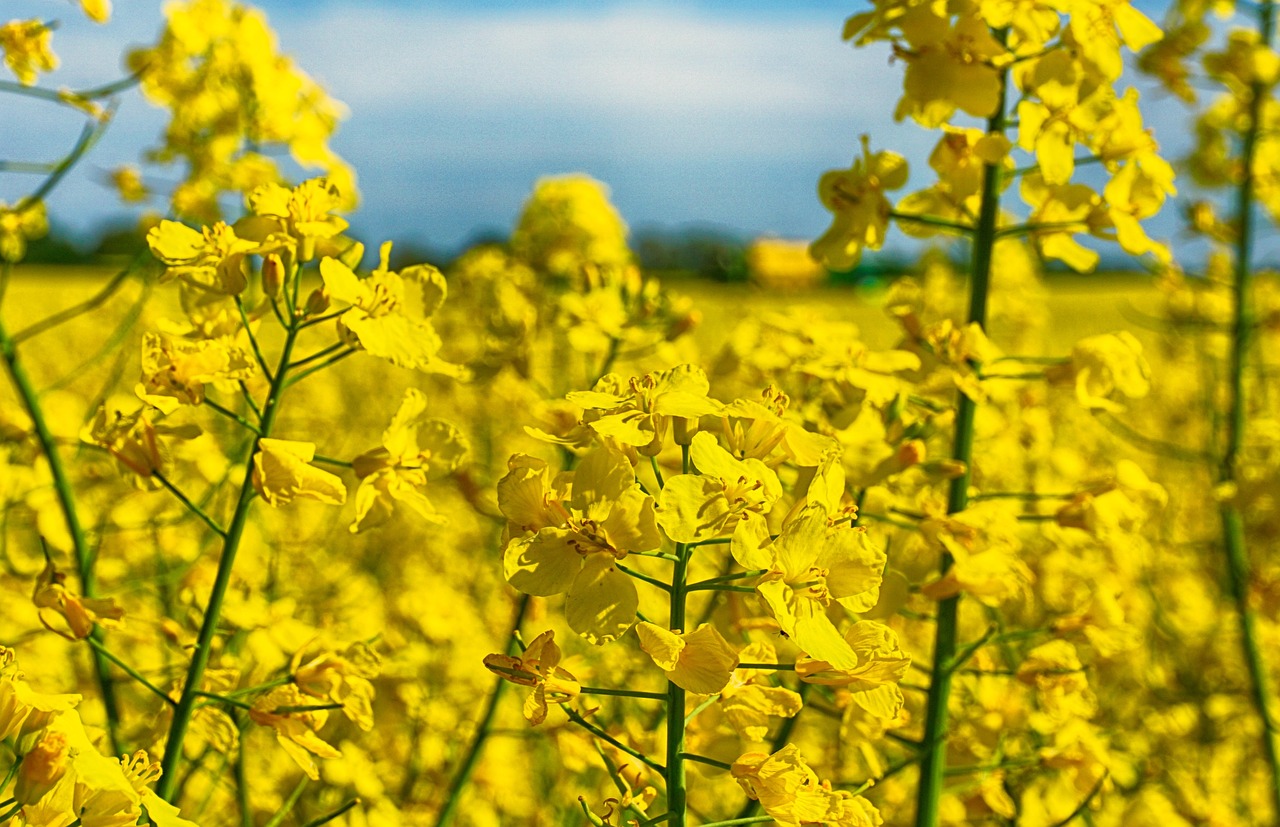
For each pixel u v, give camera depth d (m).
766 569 0.32
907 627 0.52
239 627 0.44
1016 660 0.44
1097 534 0.41
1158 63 0.62
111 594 0.46
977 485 0.49
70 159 0.46
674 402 0.32
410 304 0.38
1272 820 0.59
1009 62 0.40
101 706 0.48
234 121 0.56
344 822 0.46
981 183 0.41
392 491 0.37
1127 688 0.60
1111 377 0.40
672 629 0.32
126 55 0.56
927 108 0.41
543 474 0.32
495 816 0.53
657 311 0.48
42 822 0.31
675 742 0.33
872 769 0.40
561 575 0.32
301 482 0.36
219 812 0.49
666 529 0.32
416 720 0.52
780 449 0.33
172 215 0.54
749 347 0.44
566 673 0.32
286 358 0.37
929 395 0.42
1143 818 0.49
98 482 0.54
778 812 0.32
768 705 0.33
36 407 0.45
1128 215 0.40
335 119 0.59
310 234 0.37
